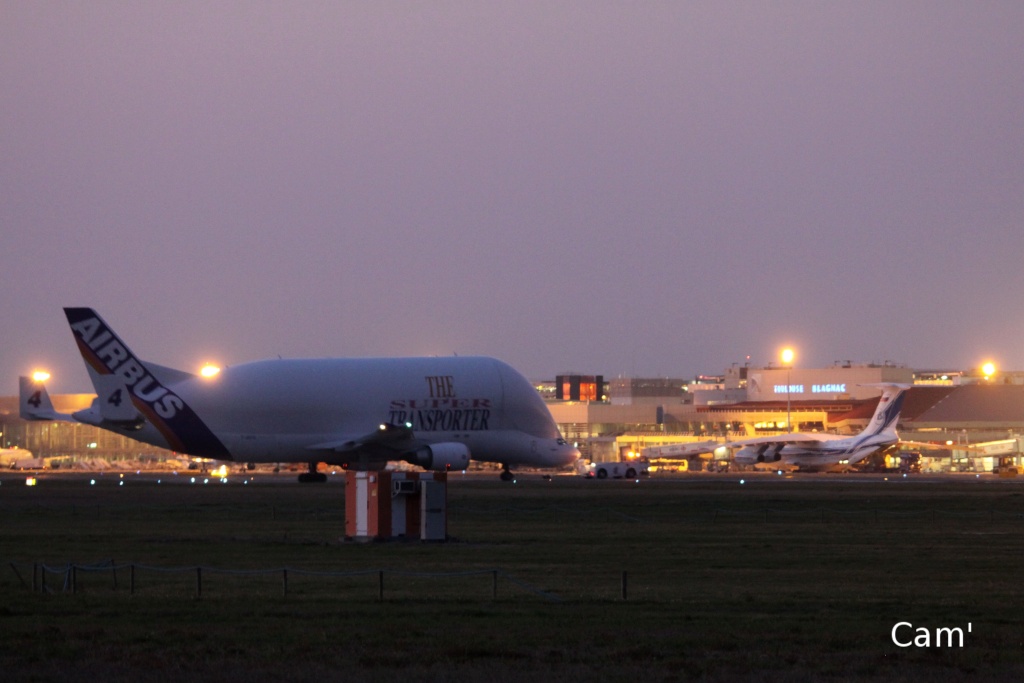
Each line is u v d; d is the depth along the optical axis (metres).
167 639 59.53
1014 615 67.06
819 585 80.06
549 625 63.44
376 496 111.38
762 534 121.25
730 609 69.00
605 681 51.44
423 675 52.25
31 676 51.97
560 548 105.75
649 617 65.94
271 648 57.38
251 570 88.50
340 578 83.81
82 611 68.06
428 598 73.44
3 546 107.75
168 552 102.06
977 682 51.75
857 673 53.00
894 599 73.19
